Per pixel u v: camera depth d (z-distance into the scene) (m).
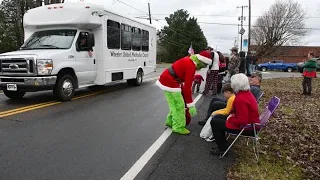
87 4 10.80
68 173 4.48
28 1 31.97
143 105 9.66
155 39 17.30
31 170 4.55
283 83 19.86
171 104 6.62
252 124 5.08
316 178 4.68
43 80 9.17
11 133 6.29
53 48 10.06
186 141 6.07
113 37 12.34
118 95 11.68
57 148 5.49
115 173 4.52
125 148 5.58
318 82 21.20
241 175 4.58
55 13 10.80
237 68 13.54
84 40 10.96
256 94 6.92
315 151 5.85
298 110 9.80
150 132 6.62
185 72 6.47
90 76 11.24
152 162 4.97
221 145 5.32
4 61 9.27
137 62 14.82
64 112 8.35
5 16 36.22
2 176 4.34
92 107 9.15
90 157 5.11
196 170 4.70
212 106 7.01
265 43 54.75
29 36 11.06
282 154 5.59
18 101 9.85
